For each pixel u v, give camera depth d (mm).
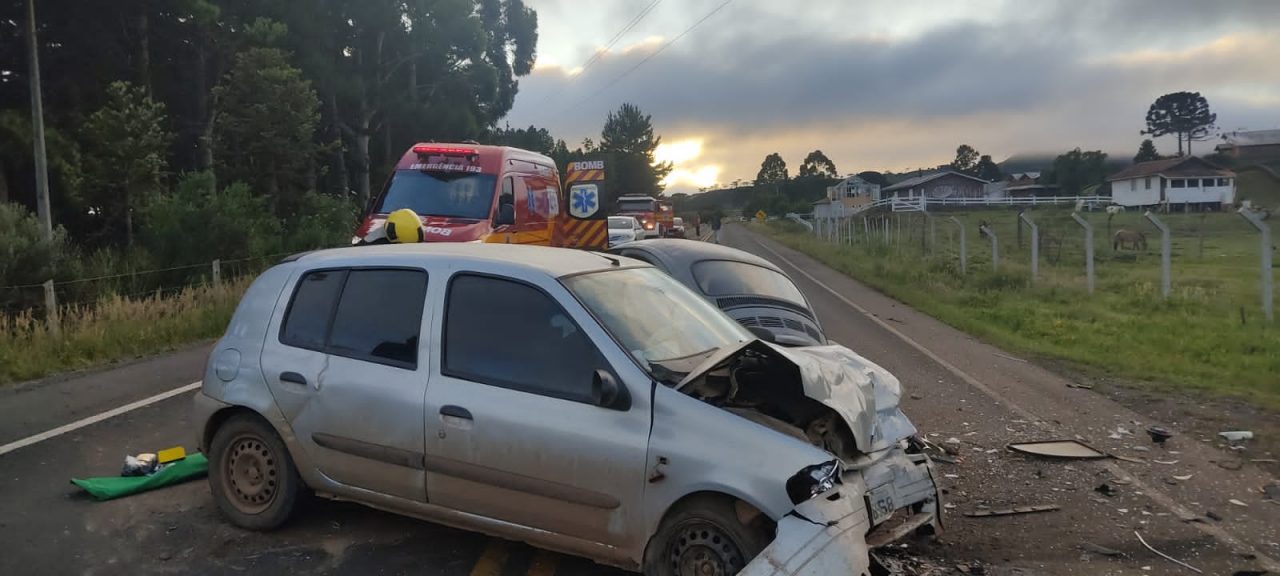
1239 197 42438
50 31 26141
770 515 3861
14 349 10430
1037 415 8523
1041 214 49031
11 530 5191
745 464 3951
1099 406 8953
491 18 56406
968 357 11961
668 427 4121
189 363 10906
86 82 26938
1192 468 6824
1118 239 33938
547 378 4453
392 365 4844
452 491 4625
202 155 30578
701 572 4090
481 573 4715
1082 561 5070
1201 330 14164
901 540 5301
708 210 98438
